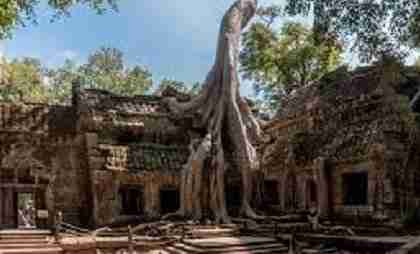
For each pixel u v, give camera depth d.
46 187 29.39
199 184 27.25
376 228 21.52
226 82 30.67
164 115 32.28
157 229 24.34
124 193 29.52
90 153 28.77
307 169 27.38
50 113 30.95
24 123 29.75
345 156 24.50
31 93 47.84
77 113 31.22
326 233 22.11
